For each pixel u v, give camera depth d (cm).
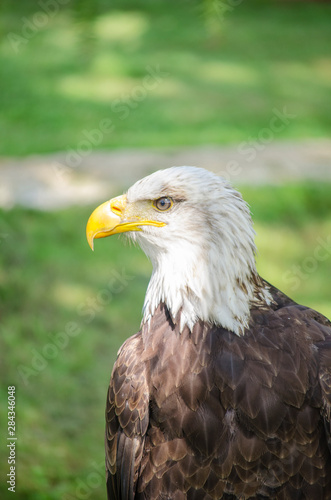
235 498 527
